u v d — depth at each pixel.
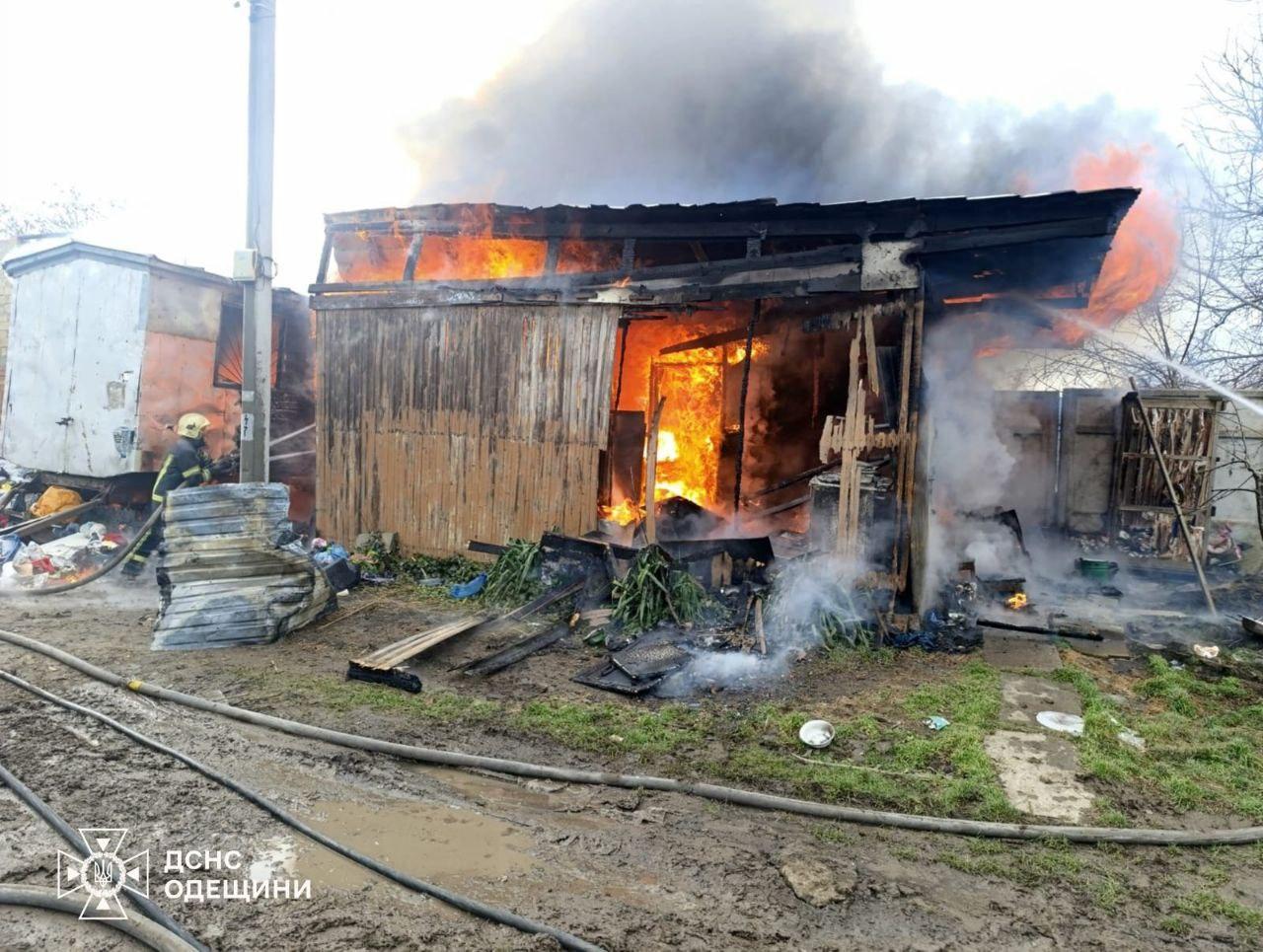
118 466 9.89
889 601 6.84
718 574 7.61
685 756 4.41
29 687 5.08
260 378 7.86
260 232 7.77
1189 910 3.04
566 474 8.45
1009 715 5.00
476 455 8.94
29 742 4.30
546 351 8.54
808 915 2.95
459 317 8.99
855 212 7.16
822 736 4.55
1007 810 3.77
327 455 9.78
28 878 3.05
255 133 7.70
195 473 8.70
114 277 9.96
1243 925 2.95
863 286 7.12
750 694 5.37
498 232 8.80
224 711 4.82
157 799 3.73
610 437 8.98
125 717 4.73
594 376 8.29
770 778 4.12
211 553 6.45
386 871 3.15
